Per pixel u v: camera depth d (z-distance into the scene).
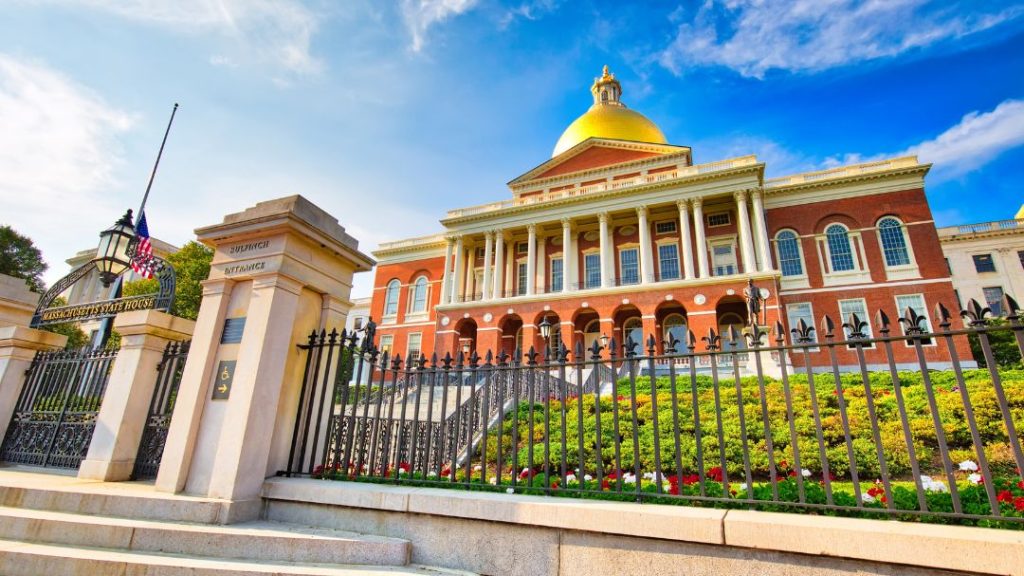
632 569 3.07
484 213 36.16
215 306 5.18
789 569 2.76
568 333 31.06
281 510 4.35
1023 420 7.64
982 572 2.41
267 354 4.74
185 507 4.07
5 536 3.82
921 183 28.08
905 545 2.55
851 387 11.92
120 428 5.76
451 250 38.03
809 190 30.34
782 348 3.33
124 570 3.17
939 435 2.81
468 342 34.50
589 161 38.50
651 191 31.88
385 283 42.25
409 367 4.73
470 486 4.06
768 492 4.03
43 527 3.78
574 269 34.97
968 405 2.79
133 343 6.21
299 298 5.36
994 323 2.80
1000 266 35.97
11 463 6.93
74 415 6.64
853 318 3.22
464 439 8.68
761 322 26.34
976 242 37.22
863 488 5.43
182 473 4.59
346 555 3.50
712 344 3.59
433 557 3.60
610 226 34.47
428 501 3.71
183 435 4.71
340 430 4.86
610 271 33.19
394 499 3.84
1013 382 9.90
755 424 8.45
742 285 27.64
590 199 33.28
